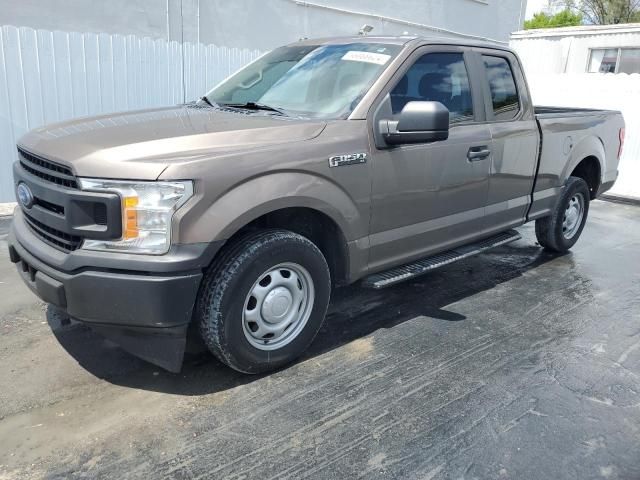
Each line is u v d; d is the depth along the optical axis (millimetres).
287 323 3396
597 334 4164
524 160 4941
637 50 16500
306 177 3242
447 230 4332
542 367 3635
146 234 2793
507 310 4559
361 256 3713
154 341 3029
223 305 3020
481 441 2859
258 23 11305
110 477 2523
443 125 3453
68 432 2816
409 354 3742
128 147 2893
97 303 2855
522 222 5254
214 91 4516
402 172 3787
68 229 2867
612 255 6273
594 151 5957
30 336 3777
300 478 2561
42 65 7242
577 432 2963
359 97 3672
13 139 7176
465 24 16328
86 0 8852
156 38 9812
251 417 2988
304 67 4148
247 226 3297
